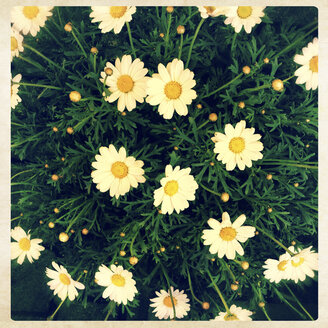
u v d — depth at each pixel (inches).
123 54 12.5
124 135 12.7
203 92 11.9
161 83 11.4
